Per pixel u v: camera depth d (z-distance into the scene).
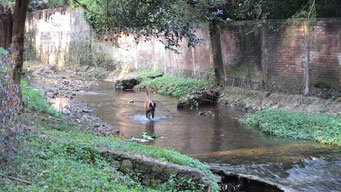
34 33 37.47
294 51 16.91
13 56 11.69
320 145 12.60
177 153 9.70
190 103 19.06
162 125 15.53
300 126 14.23
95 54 31.05
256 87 18.91
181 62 24.05
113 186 6.89
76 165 7.64
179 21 12.45
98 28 15.03
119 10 12.66
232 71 20.36
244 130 14.73
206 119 16.61
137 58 27.84
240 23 19.38
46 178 6.76
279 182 9.62
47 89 23.28
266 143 12.96
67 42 33.47
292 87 17.16
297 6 17.11
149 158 8.47
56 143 8.56
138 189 7.39
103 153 8.50
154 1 12.10
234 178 9.67
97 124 14.77
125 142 10.30
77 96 21.95
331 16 16.42
